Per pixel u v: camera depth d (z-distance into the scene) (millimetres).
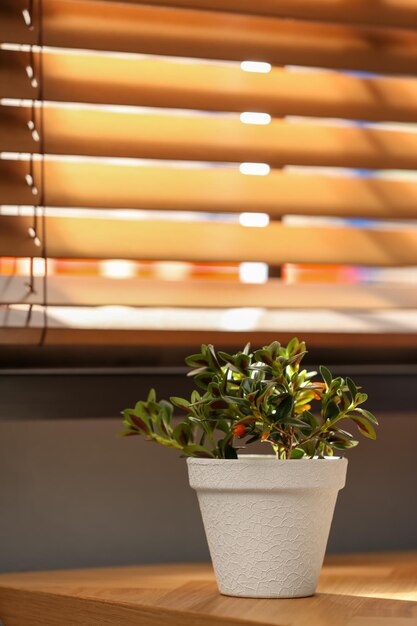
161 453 1513
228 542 1227
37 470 1472
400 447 1586
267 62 1446
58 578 1366
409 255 1523
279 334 1497
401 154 1509
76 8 1398
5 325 1418
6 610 1321
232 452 1250
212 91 1445
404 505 1583
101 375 1489
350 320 1543
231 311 1531
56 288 1434
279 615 1149
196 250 1461
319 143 1486
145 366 1507
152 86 1427
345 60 1477
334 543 1552
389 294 1528
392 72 1493
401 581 1318
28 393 1466
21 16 1378
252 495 1215
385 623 1124
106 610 1224
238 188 1472
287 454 1246
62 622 1262
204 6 1413
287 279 1560
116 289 1449
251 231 1484
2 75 1381
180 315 1506
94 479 1489
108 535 1488
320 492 1220
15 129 1394
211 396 1259
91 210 1457
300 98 1471
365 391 1555
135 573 1402
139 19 1416
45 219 1425
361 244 1513
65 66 1407
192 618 1161
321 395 1248
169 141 1439
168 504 1511
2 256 1399
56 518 1474
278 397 1230
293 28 1466
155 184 1447
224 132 1461
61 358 1476
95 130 1418
